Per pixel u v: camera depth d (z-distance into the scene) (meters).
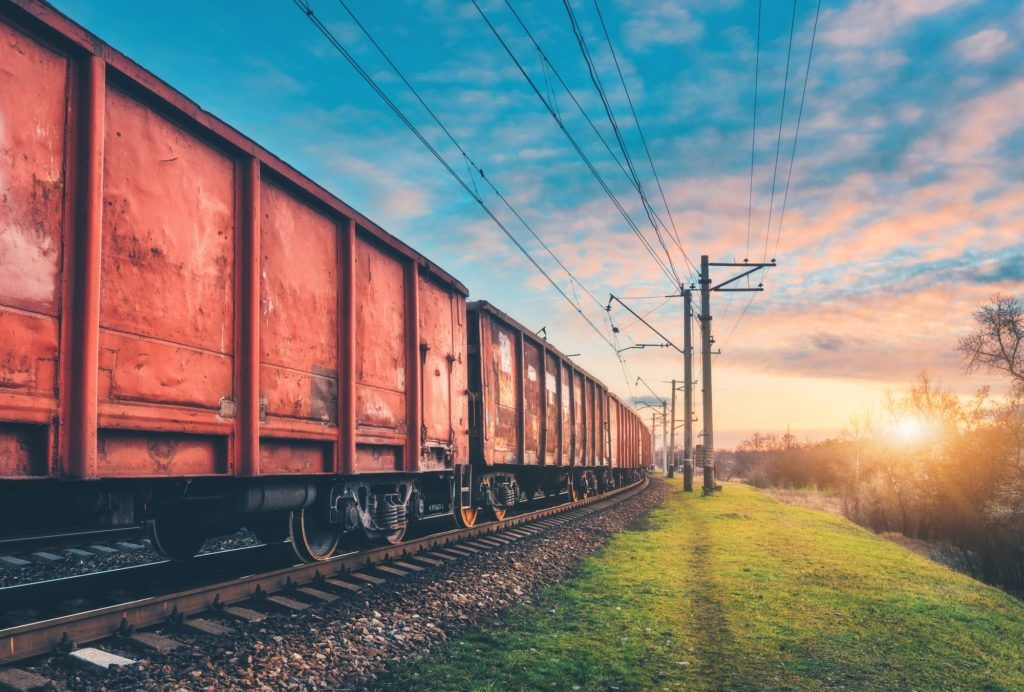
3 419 3.93
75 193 4.46
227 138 5.89
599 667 6.00
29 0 4.13
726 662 6.27
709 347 30.36
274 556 8.88
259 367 6.20
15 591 6.26
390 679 5.36
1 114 4.04
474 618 7.39
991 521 24.16
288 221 6.92
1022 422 27.47
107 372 4.66
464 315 12.05
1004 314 27.42
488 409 13.02
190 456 5.46
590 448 23.88
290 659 5.30
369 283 8.61
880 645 6.84
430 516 11.04
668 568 10.98
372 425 8.48
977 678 5.98
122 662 4.73
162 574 7.51
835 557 12.26
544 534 13.73
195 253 5.55
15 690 4.11
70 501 4.81
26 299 4.11
